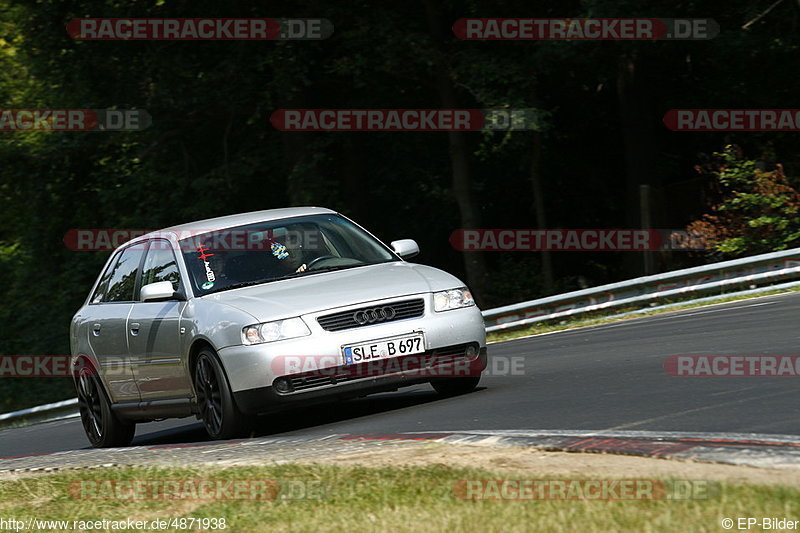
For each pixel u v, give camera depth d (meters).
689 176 107.12
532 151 97.94
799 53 88.06
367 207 107.25
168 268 33.75
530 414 28.50
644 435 23.45
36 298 111.25
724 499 16.92
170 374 32.78
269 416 36.22
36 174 105.38
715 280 59.12
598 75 91.88
